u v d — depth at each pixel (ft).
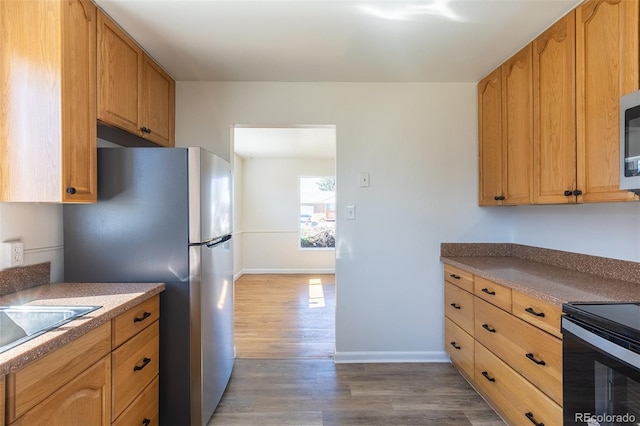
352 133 9.23
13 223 5.37
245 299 16.22
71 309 4.40
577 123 5.61
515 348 5.87
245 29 6.43
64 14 4.83
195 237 5.99
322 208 23.62
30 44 4.78
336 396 7.59
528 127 6.98
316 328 12.09
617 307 4.38
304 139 16.79
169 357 5.99
